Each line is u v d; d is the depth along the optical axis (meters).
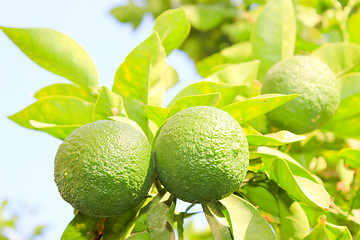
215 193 0.47
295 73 0.57
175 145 0.47
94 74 0.59
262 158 0.53
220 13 0.86
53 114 0.59
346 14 0.72
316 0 0.78
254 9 0.89
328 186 0.64
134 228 0.50
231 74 0.59
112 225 0.52
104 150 0.47
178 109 0.51
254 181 0.56
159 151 0.48
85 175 0.47
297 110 0.57
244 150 0.48
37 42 0.57
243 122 0.52
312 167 0.64
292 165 0.52
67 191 0.47
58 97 0.58
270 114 0.58
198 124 0.47
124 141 0.47
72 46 0.58
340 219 0.60
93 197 0.47
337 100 0.59
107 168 0.47
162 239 0.49
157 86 0.55
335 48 0.64
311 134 0.64
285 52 0.65
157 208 0.50
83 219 0.53
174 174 0.47
